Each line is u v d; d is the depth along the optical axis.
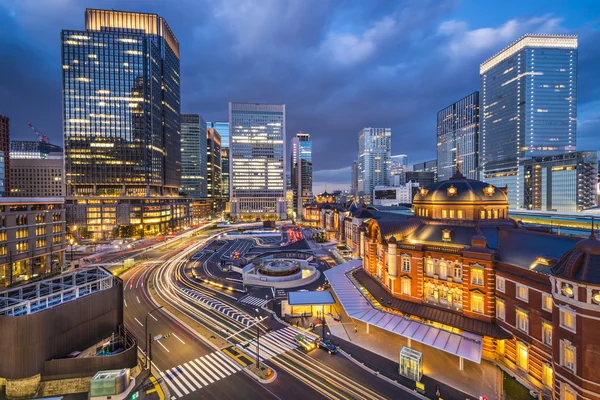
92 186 165.88
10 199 74.31
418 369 35.25
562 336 27.55
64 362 34.94
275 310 58.38
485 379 35.28
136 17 184.75
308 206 192.88
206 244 136.38
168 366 39.44
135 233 157.62
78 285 44.25
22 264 78.12
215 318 54.78
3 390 33.44
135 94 166.25
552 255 34.50
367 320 43.66
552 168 199.25
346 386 34.88
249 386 35.12
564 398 27.20
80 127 161.12
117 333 43.31
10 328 33.38
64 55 158.38
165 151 193.12
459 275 42.72
